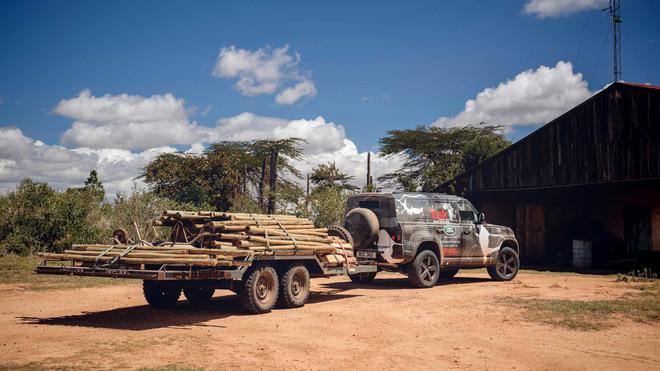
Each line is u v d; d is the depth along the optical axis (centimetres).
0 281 1396
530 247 2638
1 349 707
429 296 1233
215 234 991
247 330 855
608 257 2416
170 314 998
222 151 3541
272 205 2406
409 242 1362
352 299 1198
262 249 1002
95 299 1184
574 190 2748
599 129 2014
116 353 689
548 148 2177
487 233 1549
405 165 4412
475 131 4334
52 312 1013
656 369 665
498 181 2347
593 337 824
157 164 3091
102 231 2098
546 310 1026
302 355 710
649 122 1859
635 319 942
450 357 712
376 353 728
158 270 892
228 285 984
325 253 1168
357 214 1388
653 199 2509
